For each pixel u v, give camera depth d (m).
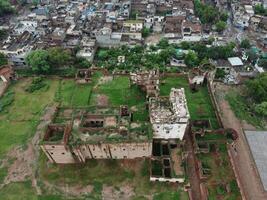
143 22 129.88
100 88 94.50
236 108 91.44
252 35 129.12
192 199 64.94
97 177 69.94
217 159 72.25
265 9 138.00
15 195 67.44
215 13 132.50
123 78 98.50
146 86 88.81
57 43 115.94
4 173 72.25
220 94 96.94
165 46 118.56
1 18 143.75
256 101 94.81
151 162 71.19
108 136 67.88
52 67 105.00
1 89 98.88
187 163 72.69
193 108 86.88
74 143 66.19
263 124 86.75
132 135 67.88
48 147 66.19
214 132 77.62
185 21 126.62
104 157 73.25
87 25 129.00
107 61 113.06
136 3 143.75
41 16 133.00
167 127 70.75
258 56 110.56
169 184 67.75
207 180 68.00
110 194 66.62
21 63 112.00
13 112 89.00
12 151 77.50
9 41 115.56
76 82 96.88
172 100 72.81
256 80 93.94
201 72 91.75
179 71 104.62
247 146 80.06
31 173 71.88
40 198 66.50
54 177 70.44
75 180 69.62
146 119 75.81
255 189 70.31
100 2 147.88
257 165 75.31
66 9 138.88
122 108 75.56
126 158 73.44
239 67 105.81
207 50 112.50
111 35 121.12
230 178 68.19
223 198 64.56
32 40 119.62
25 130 83.12
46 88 96.69
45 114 87.44
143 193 66.44
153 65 108.31
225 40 122.69
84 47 115.31
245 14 132.50
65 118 73.88
